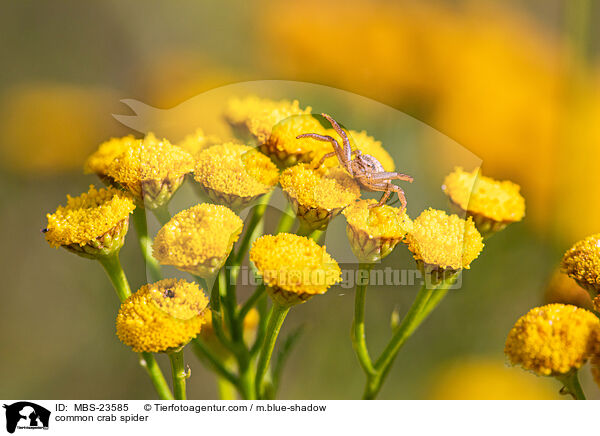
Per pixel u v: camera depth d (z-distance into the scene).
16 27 0.36
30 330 0.33
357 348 0.22
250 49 0.31
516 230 0.28
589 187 0.27
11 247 0.35
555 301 0.23
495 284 0.27
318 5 0.30
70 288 0.34
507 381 0.27
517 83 0.28
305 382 0.27
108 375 0.32
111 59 0.36
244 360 0.23
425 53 0.28
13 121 0.36
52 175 0.36
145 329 0.21
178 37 0.33
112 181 0.22
